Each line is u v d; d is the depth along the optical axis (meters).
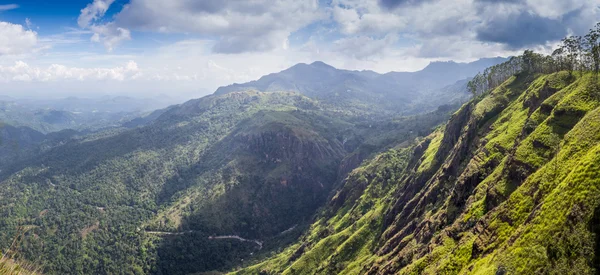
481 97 165.00
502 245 60.28
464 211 87.94
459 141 140.00
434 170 148.12
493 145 106.81
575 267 44.66
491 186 84.25
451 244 81.50
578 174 52.47
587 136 63.56
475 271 59.69
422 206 124.19
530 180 68.25
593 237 45.12
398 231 130.50
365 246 144.38
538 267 47.88
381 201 177.25
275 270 184.25
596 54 100.94
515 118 118.81
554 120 84.44
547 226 51.12
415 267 82.88
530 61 163.62
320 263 156.38
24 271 32.06
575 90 89.56
